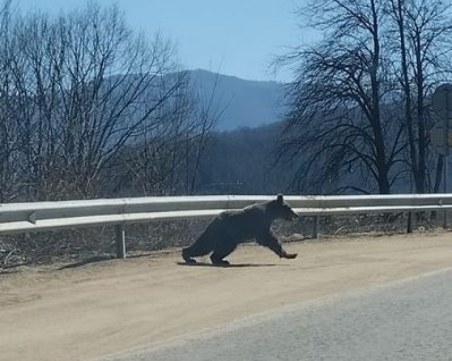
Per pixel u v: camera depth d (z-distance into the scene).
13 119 24.09
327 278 12.47
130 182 22.42
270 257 14.89
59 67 27.83
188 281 12.00
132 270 12.86
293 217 14.33
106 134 27.03
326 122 31.44
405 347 7.96
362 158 31.84
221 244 13.72
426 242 18.05
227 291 11.28
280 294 11.11
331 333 8.63
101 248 14.95
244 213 13.93
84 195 17.25
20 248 13.87
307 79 31.03
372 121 31.30
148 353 7.80
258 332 8.71
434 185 32.44
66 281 11.78
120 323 9.26
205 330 8.85
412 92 31.27
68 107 26.25
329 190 31.80
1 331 8.84
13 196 17.12
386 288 11.59
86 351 7.99
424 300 10.59
